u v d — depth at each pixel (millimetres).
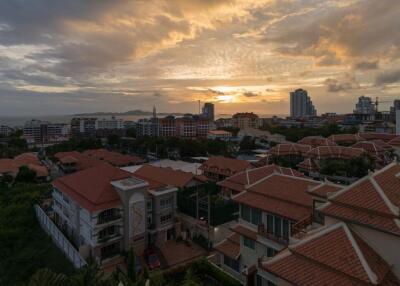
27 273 29328
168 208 36625
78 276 18641
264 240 22703
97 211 30469
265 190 25156
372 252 14055
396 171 17578
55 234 36406
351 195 16062
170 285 22422
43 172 66875
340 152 67562
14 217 43062
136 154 110500
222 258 27922
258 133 153875
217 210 38344
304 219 19766
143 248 33750
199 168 65750
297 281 13875
